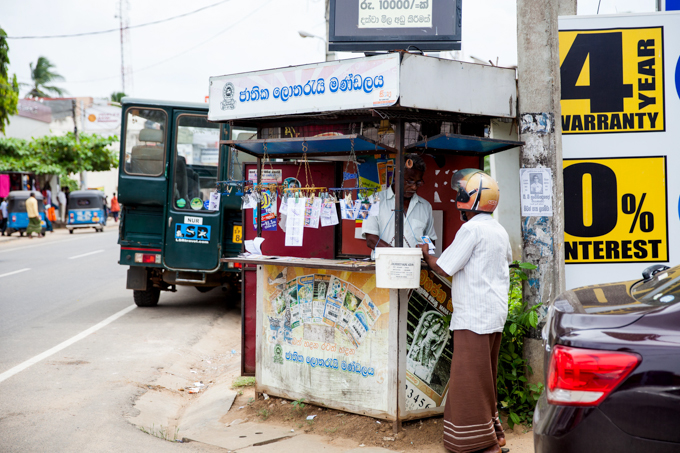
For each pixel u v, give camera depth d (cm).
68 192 3447
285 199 477
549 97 447
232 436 434
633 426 239
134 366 641
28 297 1068
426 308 430
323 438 420
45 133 3600
